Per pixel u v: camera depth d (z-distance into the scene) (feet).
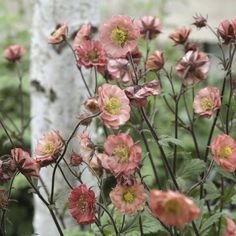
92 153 3.40
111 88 3.15
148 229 3.50
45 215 4.93
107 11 8.64
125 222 3.65
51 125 4.88
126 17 3.35
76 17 4.72
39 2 4.79
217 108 3.47
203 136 6.28
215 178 4.34
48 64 4.81
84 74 4.73
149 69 3.72
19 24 8.55
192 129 3.85
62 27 3.74
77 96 4.78
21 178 6.56
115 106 3.14
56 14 4.73
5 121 7.21
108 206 3.75
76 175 3.45
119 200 3.13
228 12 10.95
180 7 10.57
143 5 8.14
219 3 10.98
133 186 3.12
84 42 3.55
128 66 3.51
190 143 6.10
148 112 3.82
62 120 4.84
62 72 4.79
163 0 8.54
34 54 4.87
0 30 8.40
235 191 3.74
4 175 3.26
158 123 6.16
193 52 3.67
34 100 4.95
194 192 3.72
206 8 10.85
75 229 4.56
